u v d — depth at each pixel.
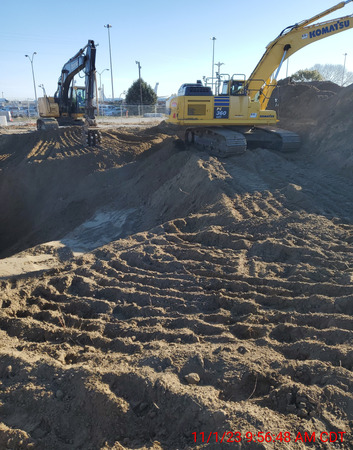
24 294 5.30
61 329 4.38
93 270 5.97
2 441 2.76
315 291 4.72
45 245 9.33
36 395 3.12
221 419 2.72
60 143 21.45
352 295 4.34
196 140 14.52
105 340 4.09
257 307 4.50
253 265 5.62
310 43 12.68
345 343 3.60
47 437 2.80
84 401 3.02
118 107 51.66
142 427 2.87
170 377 3.21
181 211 9.88
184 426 2.79
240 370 3.28
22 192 17.06
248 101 13.20
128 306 4.82
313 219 7.11
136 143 20.67
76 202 14.76
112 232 10.47
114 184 15.10
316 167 11.16
